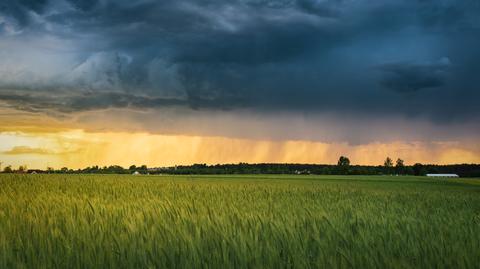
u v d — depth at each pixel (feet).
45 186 90.43
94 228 31.48
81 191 77.97
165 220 34.63
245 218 36.45
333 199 73.87
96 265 22.06
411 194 99.25
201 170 455.63
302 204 59.67
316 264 22.02
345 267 21.76
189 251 23.94
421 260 23.57
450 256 23.99
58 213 40.27
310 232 29.17
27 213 39.75
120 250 23.70
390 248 25.95
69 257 23.03
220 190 93.86
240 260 22.68
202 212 41.93
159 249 23.82
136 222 33.65
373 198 78.48
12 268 21.42
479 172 482.28
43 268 21.67
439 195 97.91
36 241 26.48
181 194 77.15
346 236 28.66
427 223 37.68
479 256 24.63
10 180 111.34
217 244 25.30
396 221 37.86
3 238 26.14
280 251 23.94
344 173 489.67
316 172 491.72
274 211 46.09
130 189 87.56
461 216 46.16
